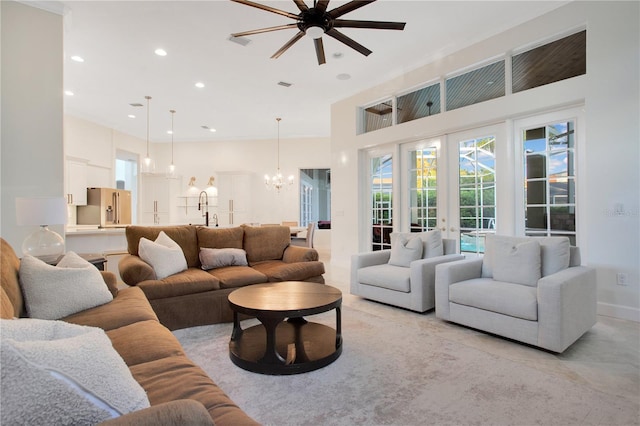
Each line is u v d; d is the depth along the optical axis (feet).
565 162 11.86
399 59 15.64
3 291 5.11
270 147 30.55
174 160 31.22
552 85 11.73
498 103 13.23
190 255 12.32
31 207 8.54
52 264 8.68
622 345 8.31
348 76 17.44
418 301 10.82
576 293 8.23
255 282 10.93
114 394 2.64
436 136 16.07
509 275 9.45
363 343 8.55
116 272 13.52
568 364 7.33
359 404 5.86
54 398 2.30
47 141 10.84
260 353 7.52
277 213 30.37
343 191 20.44
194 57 15.02
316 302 7.65
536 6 11.77
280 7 11.59
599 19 10.66
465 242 14.93
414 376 6.84
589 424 5.28
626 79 10.17
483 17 12.40
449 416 5.50
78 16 11.74
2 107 10.25
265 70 16.52
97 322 6.11
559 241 9.16
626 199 10.17
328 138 30.04
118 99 20.27
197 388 3.91
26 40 10.59
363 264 12.99
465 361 7.51
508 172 13.19
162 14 11.74
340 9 8.61
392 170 18.16
